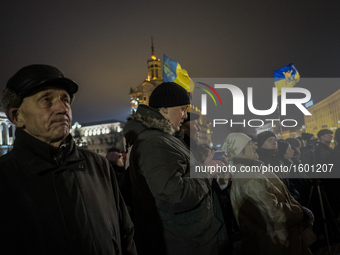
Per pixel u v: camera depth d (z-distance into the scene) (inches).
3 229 37.4
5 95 43.2
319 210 140.3
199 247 62.8
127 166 91.1
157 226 66.0
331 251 132.9
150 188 61.7
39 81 42.4
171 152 63.4
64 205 42.2
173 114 77.5
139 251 71.3
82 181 46.9
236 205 82.9
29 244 38.5
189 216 63.3
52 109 43.6
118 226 52.3
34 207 39.9
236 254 97.0
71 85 48.0
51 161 44.5
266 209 76.7
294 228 80.4
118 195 57.0
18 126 44.6
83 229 42.9
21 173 41.2
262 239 77.0
